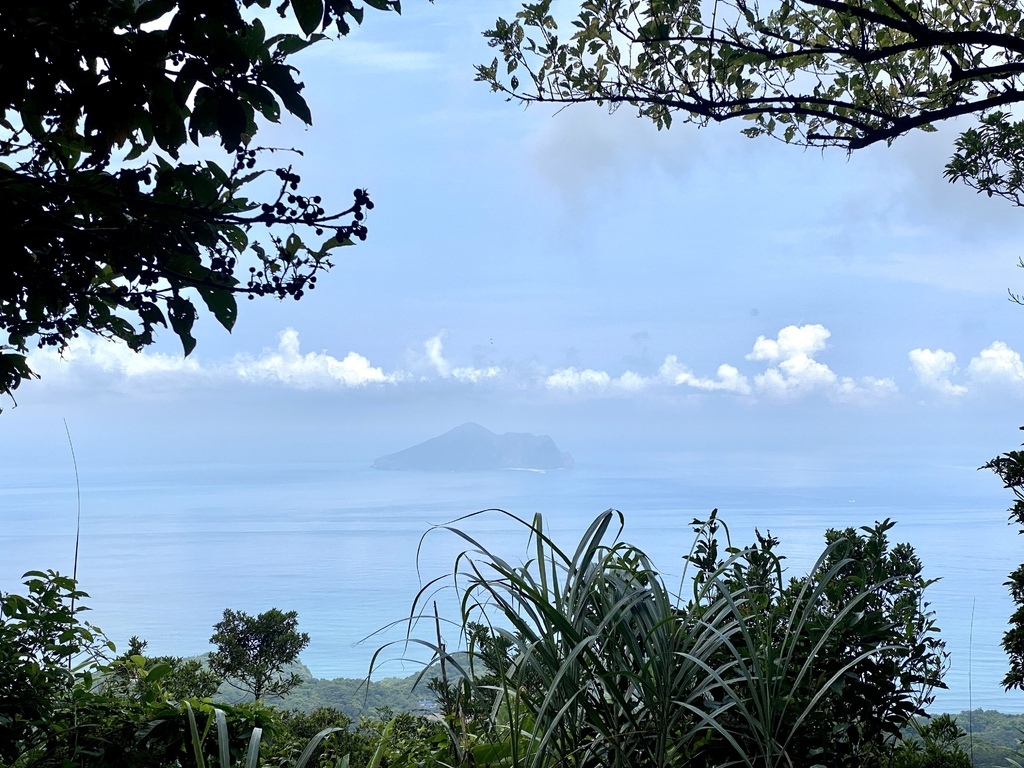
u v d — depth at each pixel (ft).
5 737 6.89
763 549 7.36
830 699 6.06
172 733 6.88
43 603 7.53
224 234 5.49
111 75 4.72
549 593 5.88
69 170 5.19
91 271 5.40
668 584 6.12
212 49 4.77
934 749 8.31
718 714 5.87
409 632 5.35
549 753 5.53
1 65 4.54
